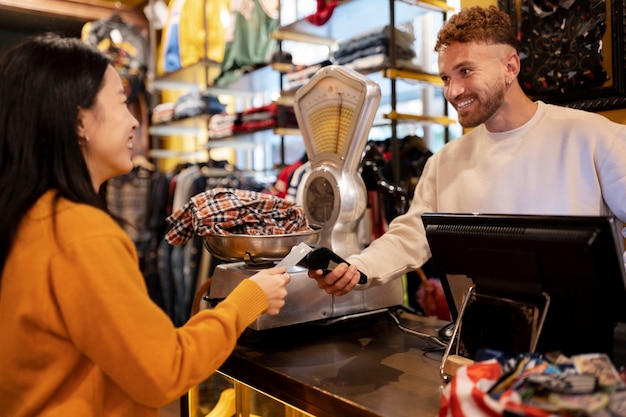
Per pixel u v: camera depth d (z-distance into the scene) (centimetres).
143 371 92
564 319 99
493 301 108
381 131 388
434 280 277
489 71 146
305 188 188
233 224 154
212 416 156
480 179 162
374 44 293
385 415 105
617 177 143
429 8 293
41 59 98
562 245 94
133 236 426
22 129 96
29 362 96
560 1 187
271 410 142
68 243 92
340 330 163
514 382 84
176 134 498
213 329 105
